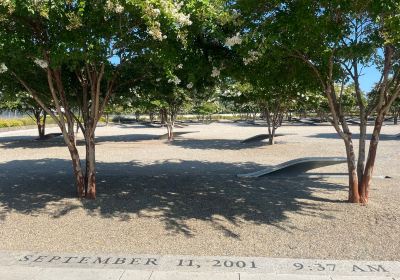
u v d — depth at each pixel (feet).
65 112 29.14
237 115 257.55
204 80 31.63
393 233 22.03
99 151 63.72
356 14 22.85
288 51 24.84
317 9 22.44
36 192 31.45
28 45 23.99
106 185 33.96
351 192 28.02
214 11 23.75
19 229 22.71
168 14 20.63
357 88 27.55
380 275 15.85
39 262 17.24
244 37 23.41
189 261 17.44
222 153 61.16
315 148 67.21
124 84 33.73
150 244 20.52
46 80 31.71
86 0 21.17
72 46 22.29
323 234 22.02
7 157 57.11
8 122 131.13
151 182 35.55
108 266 16.79
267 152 62.34
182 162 51.01
